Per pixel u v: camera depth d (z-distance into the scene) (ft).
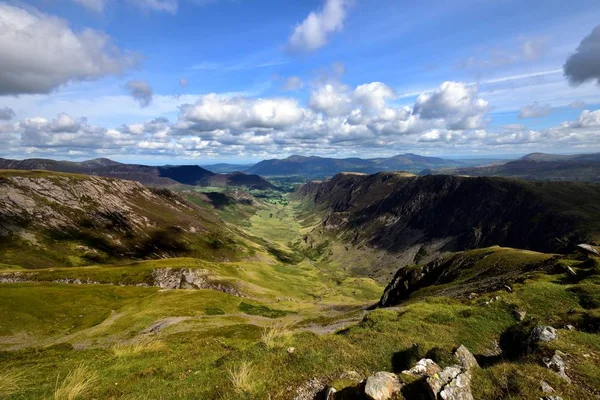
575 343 55.88
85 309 250.57
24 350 96.73
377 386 37.99
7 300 227.81
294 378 47.37
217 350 72.64
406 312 97.86
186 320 222.89
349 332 80.69
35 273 387.14
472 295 131.13
